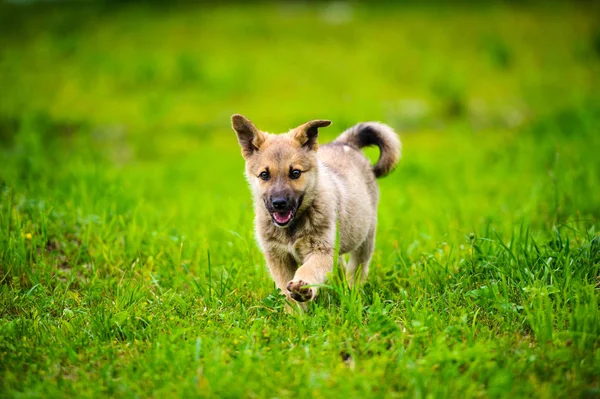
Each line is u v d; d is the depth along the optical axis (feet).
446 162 57.93
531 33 136.87
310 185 25.18
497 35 134.41
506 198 42.45
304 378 18.04
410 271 27.58
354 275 28.02
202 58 121.39
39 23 155.12
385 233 34.35
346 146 30.48
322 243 25.22
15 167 44.65
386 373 18.28
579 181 38.63
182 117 85.25
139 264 29.76
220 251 31.45
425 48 125.80
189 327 21.85
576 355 19.15
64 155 56.39
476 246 26.61
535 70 107.96
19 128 69.82
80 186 38.09
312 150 26.25
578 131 61.67
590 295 21.56
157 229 34.01
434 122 79.66
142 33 143.54
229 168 60.18
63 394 17.94
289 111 84.33
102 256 30.01
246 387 17.60
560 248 25.36
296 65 114.62
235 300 25.22
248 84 101.96
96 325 22.34
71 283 27.81
